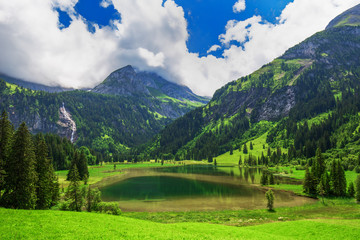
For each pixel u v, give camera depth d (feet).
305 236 139.33
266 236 128.98
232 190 398.62
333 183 315.58
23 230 98.43
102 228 115.03
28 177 168.55
